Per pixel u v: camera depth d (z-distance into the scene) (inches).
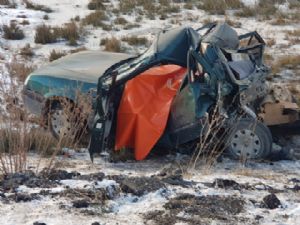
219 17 1483.8
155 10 1545.3
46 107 648.4
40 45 1187.9
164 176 467.2
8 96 555.8
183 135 596.1
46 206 374.3
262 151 581.3
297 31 1290.6
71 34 1240.8
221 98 571.5
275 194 421.7
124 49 1154.0
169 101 594.9
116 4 1640.0
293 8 1579.7
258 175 527.8
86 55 753.0
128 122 585.9
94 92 590.9
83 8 1588.3
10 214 359.6
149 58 598.2
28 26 1347.2
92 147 568.4
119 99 596.1
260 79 625.9
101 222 351.9
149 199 392.8
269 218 368.8
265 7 1562.5
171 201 387.9
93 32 1309.1
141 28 1350.9
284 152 599.2
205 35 628.1
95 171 533.6
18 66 700.0
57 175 449.1
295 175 542.3
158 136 579.2
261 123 580.1
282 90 693.3
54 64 719.7
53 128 643.5
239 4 1585.9
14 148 494.6
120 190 405.4
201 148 543.2
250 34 676.1
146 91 597.9
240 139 584.4
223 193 415.5
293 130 674.2
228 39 626.5
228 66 581.0
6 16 1433.3
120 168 560.1
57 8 1577.3
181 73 620.4
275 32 1311.5
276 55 1103.6
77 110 592.1
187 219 360.2
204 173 519.5
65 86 641.6
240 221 361.1
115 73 576.7
